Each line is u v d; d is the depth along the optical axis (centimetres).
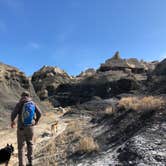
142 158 962
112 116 1862
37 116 888
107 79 6906
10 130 2739
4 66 5381
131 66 7706
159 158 941
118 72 7438
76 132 1739
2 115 3875
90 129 1798
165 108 1401
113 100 4372
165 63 4588
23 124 862
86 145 1273
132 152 1016
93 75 7475
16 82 5256
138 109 1603
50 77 8194
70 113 3862
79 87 7144
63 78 8288
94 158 1152
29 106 866
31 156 876
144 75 7344
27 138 873
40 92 7312
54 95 7300
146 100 1650
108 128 1602
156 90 2702
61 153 1335
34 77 8438
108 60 8100
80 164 1120
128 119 1537
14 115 869
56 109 5284
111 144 1307
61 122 3097
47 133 2244
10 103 4334
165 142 1040
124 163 980
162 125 1189
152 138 1094
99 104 4234
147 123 1295
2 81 4916
